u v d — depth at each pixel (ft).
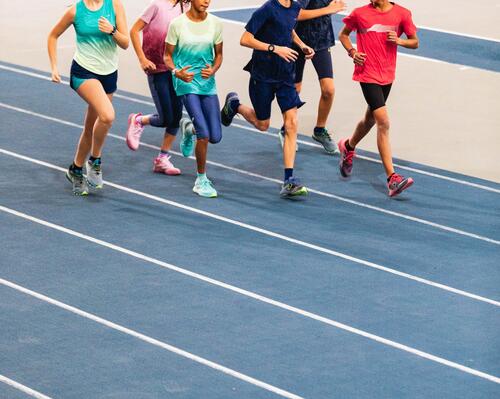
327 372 43.98
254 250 56.49
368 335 47.42
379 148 64.59
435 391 42.70
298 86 71.87
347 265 55.01
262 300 50.62
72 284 51.78
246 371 43.86
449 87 89.35
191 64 63.10
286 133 64.13
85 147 63.36
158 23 64.28
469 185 67.41
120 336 46.62
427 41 106.63
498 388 43.11
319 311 49.65
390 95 86.63
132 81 89.61
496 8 125.39
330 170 69.72
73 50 99.66
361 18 64.08
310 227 60.03
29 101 82.64
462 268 55.06
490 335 47.80
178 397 41.57
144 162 70.13
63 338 46.29
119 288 51.49
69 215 60.70
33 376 42.98
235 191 65.41
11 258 54.65
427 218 61.87
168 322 48.03
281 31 63.26
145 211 61.62
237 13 117.08
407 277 53.83
